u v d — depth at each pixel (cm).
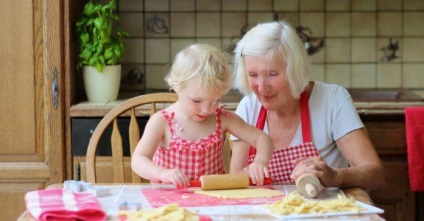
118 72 308
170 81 194
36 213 155
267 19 340
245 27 340
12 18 287
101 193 178
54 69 288
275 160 217
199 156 200
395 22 341
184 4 339
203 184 182
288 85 209
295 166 198
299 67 207
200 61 189
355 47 343
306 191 177
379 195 293
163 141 202
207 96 189
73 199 166
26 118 290
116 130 229
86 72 304
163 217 154
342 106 219
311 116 219
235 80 221
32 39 287
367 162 210
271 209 162
